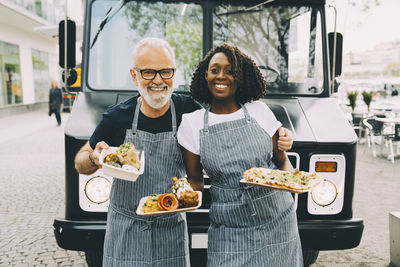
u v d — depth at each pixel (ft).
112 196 6.31
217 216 6.15
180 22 10.87
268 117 6.37
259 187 5.76
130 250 6.11
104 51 10.64
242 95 6.36
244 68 6.29
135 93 10.37
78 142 8.26
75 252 11.94
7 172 22.20
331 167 8.52
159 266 6.23
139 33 10.77
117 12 10.71
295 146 8.39
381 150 28.81
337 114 9.62
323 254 12.09
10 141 33.01
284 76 11.14
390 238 11.45
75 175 8.34
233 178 5.97
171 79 5.95
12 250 12.01
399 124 27.02
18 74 60.54
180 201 5.82
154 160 6.15
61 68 10.69
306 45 11.21
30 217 15.06
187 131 6.17
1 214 15.37
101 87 10.57
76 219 8.39
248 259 5.89
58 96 43.73
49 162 24.89
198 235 8.20
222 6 10.93
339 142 8.48
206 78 6.32
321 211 8.59
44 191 18.58
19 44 60.64
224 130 5.98
